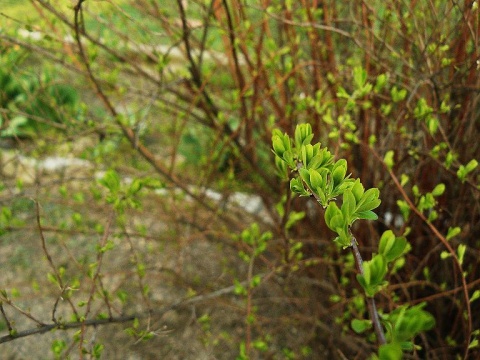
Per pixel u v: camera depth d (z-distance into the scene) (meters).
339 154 0.55
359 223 0.58
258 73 0.58
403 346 0.21
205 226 0.67
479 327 0.54
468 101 0.48
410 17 0.51
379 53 0.51
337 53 0.63
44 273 0.74
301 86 0.63
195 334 0.65
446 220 0.55
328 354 0.62
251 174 0.75
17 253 0.77
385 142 0.53
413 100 0.52
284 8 0.59
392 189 0.56
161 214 0.73
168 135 0.82
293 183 0.22
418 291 0.58
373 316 0.19
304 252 0.68
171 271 0.64
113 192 0.43
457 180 0.52
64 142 0.67
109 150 0.72
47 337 0.65
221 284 0.70
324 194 0.21
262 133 0.69
